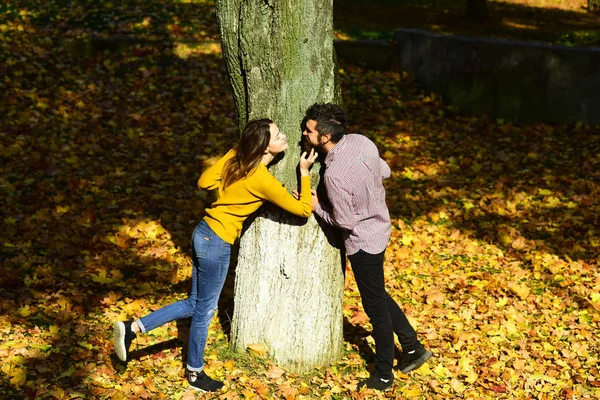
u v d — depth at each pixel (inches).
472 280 255.9
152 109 394.6
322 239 182.5
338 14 610.2
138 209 291.9
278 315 186.9
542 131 409.7
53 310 208.5
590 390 193.5
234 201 168.7
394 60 481.7
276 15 166.7
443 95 447.5
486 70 428.8
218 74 442.0
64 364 181.0
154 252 257.4
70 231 264.1
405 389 187.9
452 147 385.4
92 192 301.4
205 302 172.6
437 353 208.7
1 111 363.6
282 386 180.7
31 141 337.7
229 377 182.4
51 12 494.6
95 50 450.3
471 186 339.3
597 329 225.1
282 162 176.6
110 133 363.3
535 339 218.2
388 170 181.2
